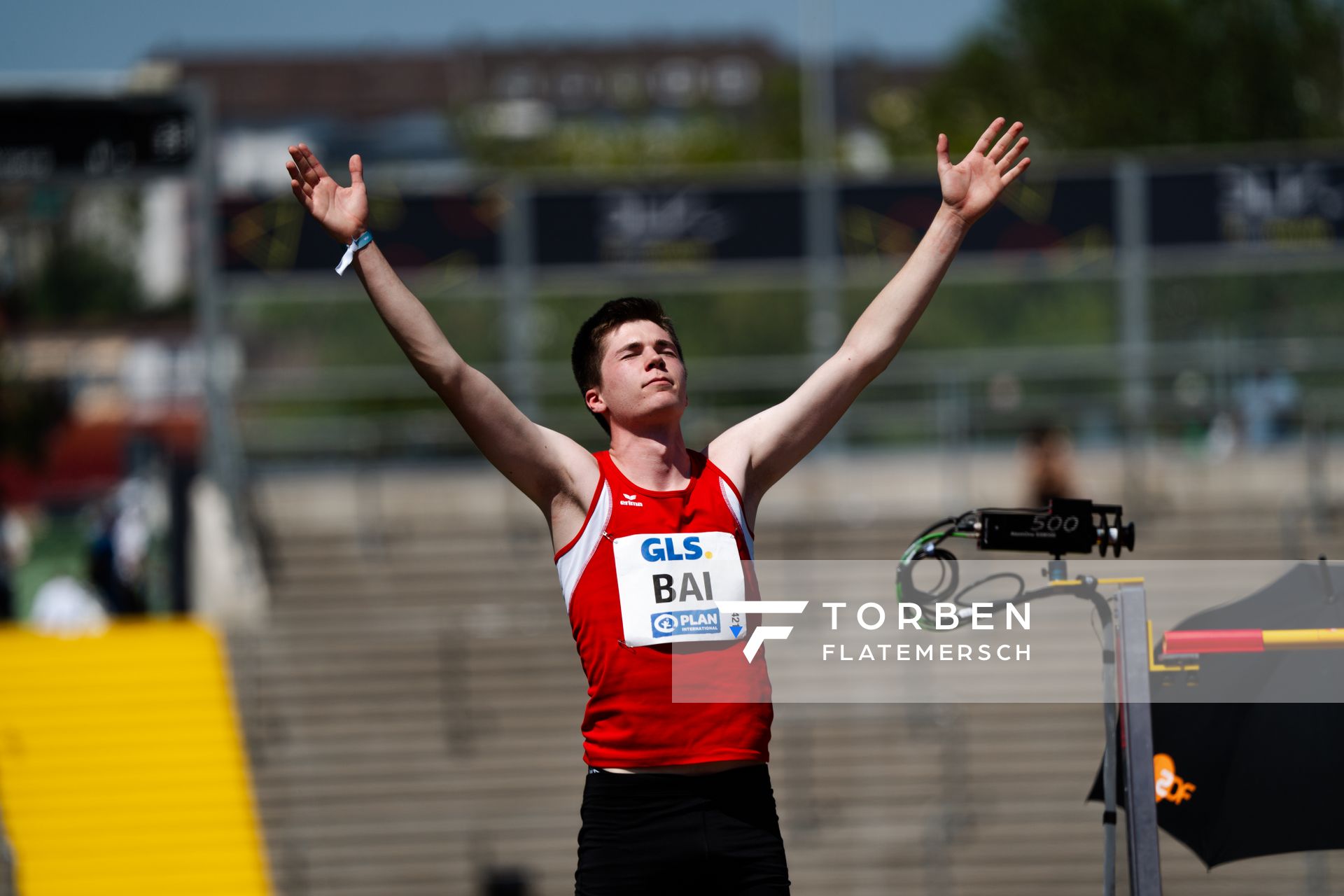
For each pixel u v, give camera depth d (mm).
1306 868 27938
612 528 9336
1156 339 61750
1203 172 49875
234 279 46250
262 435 51500
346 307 84000
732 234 49625
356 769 35156
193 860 32938
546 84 184250
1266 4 100062
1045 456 42281
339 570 42562
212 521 42094
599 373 9688
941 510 44719
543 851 33125
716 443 9906
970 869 31453
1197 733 11148
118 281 103000
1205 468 46062
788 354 88000
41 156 41219
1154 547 41469
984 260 50219
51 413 89812
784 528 43312
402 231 48875
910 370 57906
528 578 42188
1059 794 32000
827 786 32812
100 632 38156
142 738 35469
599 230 49344
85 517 68938
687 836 9109
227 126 141250
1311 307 69875
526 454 9461
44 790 34406
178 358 98250
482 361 87312
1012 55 106500
